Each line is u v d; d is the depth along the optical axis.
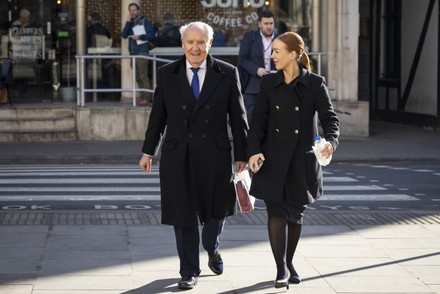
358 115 24.41
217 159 8.56
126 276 8.80
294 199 8.41
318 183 8.55
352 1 24.41
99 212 12.61
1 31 24.33
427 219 12.26
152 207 13.56
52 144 22.14
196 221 8.52
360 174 18.00
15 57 24.38
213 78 8.59
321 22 24.58
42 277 8.71
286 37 8.49
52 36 24.44
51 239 10.46
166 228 11.22
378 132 26.11
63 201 14.05
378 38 29.94
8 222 11.59
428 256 9.80
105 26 24.31
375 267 9.28
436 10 26.72
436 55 26.73
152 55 24.22
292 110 8.45
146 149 8.74
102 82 24.28
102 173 17.80
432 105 27.02
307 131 8.49
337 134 8.43
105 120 22.81
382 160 20.73
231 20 24.44
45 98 24.47
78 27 24.20
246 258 9.62
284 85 8.49
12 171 18.09
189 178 8.54
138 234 10.84
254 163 8.34
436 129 26.78
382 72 29.89
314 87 8.51
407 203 14.32
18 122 22.72
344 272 9.06
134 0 24.06
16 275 8.77
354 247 10.25
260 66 15.69
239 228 11.31
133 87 22.92
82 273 8.88
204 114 8.54
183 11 24.38
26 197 14.42
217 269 8.89
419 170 18.84
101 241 10.39
